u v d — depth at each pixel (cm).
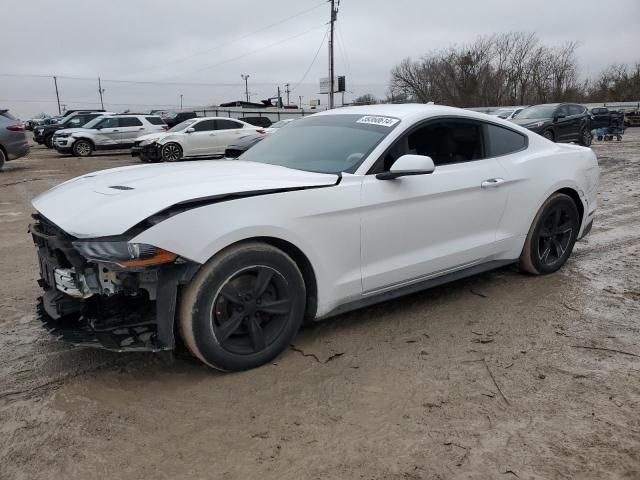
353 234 342
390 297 373
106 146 2273
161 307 285
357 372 318
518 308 414
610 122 2430
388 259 364
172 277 283
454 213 394
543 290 453
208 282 289
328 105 3788
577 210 498
